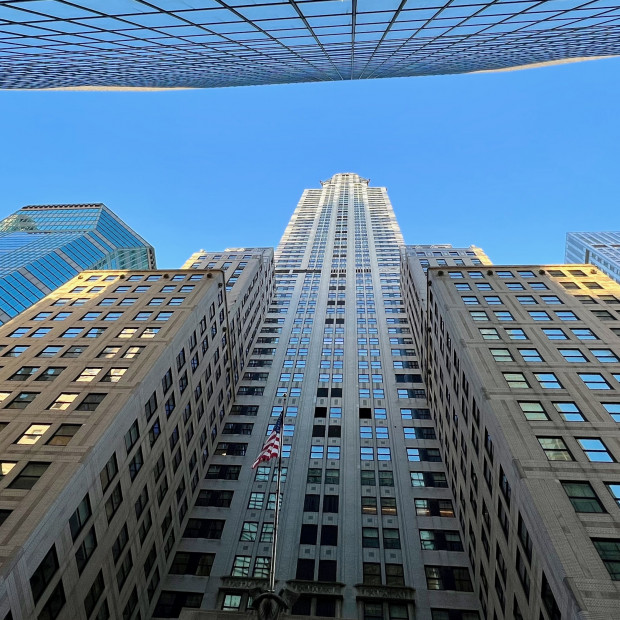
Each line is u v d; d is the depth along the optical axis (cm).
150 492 3659
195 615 2267
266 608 2055
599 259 14838
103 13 1608
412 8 1798
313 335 8138
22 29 1756
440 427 5238
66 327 4462
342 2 1652
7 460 2781
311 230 13850
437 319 5097
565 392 3136
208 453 5262
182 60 2850
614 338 3716
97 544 2841
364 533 4366
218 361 5712
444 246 8994
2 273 10300
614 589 1891
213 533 4419
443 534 4303
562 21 2147
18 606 2144
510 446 2689
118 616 3027
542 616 2211
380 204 16212
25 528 2322
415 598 3738
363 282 10288
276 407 6266
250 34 2138
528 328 3962
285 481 5031
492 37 2533
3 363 3903
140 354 3959
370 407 6166
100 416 3172
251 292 7738
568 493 2366
